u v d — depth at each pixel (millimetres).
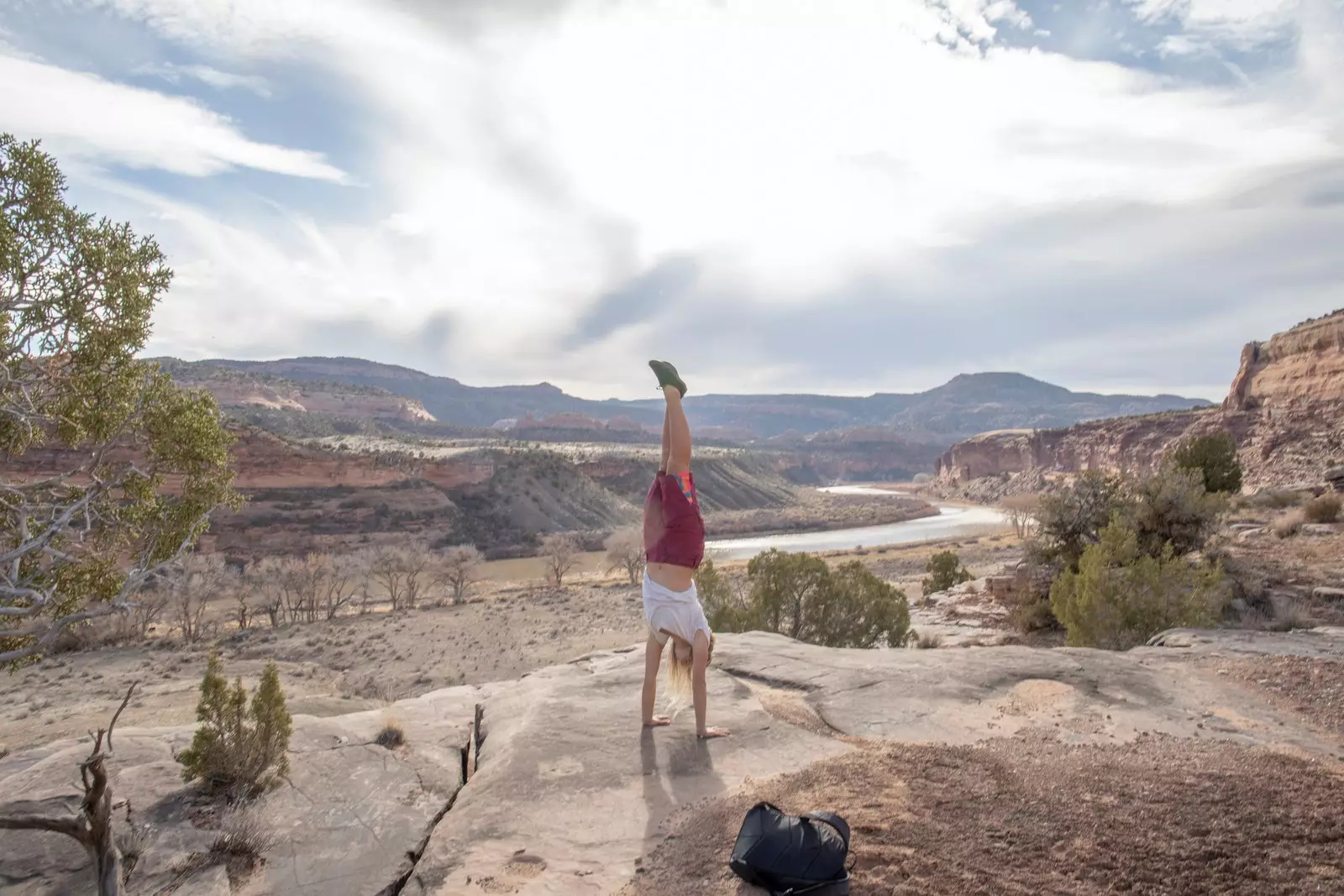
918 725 5352
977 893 2943
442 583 81062
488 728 5684
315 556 71750
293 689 38812
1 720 30672
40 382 9438
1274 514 30969
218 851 4105
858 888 3023
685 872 3352
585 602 71875
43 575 9672
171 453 10016
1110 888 2949
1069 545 24234
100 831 3527
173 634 60562
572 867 3525
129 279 9188
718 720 5379
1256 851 3152
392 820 4488
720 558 110875
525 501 148500
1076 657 7016
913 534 154250
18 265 8391
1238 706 5633
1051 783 3988
